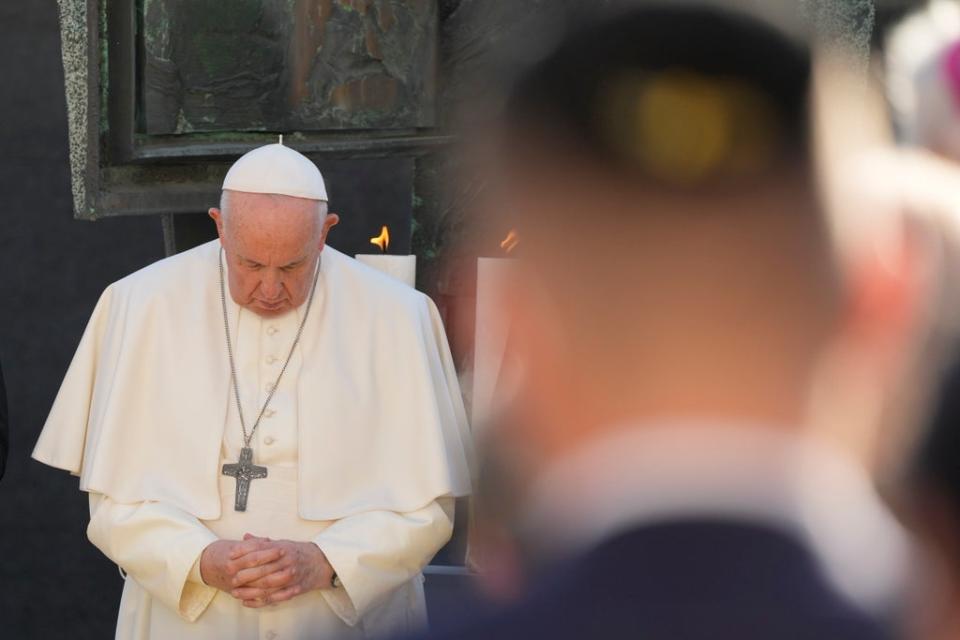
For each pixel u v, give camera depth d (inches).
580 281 105.9
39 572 1034.1
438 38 580.7
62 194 1045.8
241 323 516.4
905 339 107.4
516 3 571.2
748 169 104.1
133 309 516.4
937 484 107.5
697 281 104.7
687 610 102.0
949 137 115.0
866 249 106.8
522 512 108.1
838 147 106.3
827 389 105.2
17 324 1046.4
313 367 512.4
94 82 565.0
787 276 104.7
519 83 107.1
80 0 559.2
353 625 490.6
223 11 579.8
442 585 574.9
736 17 104.3
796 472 103.7
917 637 101.7
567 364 107.0
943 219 109.1
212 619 490.6
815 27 111.8
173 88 578.9
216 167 597.3
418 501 510.6
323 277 528.4
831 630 100.7
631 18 104.8
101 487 495.8
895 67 122.5
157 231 1053.2
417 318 532.7
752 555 101.9
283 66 587.8
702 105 103.6
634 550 102.9
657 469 104.5
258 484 499.5
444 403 532.4
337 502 503.2
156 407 506.3
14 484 1036.5
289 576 466.6
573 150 105.0
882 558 103.5
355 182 1036.5
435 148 589.3
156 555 479.2
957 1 125.2
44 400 1043.3
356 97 589.3
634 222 104.9
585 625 102.4
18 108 1040.8
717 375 105.0
